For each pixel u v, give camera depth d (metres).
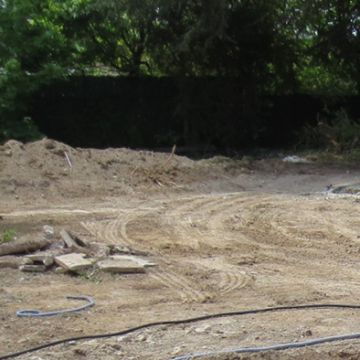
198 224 18.22
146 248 15.37
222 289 12.11
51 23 37.16
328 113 39.03
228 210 20.23
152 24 35.56
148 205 20.95
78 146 38.19
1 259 13.54
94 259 13.55
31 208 20.11
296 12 34.94
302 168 28.44
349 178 26.30
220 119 37.94
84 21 37.94
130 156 25.27
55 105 37.78
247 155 34.88
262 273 13.35
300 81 39.78
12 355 8.55
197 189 24.03
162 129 38.75
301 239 16.53
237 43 36.75
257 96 38.31
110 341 9.14
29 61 35.56
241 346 8.89
